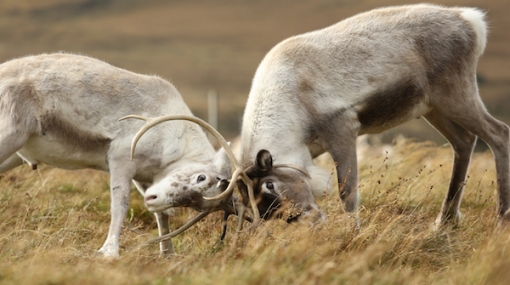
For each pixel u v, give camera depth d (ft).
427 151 88.84
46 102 53.67
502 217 60.18
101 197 70.13
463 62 63.21
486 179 79.15
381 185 72.90
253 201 54.08
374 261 48.32
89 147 55.52
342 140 60.34
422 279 46.19
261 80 60.95
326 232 50.98
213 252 52.54
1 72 54.03
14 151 52.80
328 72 60.75
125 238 58.13
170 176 55.01
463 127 65.05
